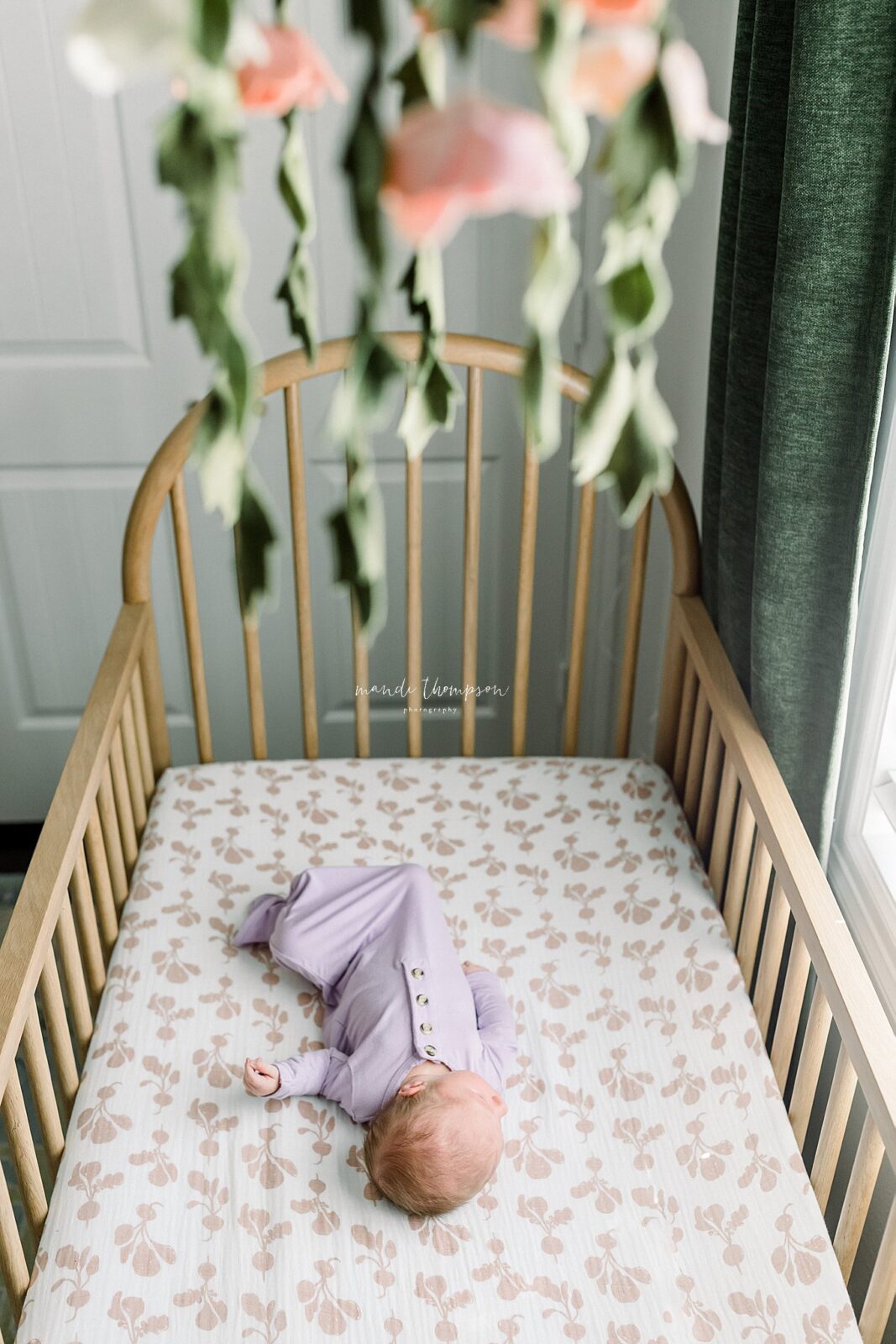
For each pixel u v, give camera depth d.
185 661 2.32
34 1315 1.17
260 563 0.46
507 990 1.51
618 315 0.43
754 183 1.34
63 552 2.19
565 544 2.21
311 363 0.51
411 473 1.72
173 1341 1.15
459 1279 1.20
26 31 1.77
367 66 0.36
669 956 1.54
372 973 1.47
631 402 0.44
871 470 1.26
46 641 2.29
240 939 1.56
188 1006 1.48
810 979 1.62
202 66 0.36
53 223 1.90
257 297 1.98
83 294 1.96
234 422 0.43
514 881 1.65
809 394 1.28
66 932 1.39
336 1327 1.16
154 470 1.66
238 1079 1.40
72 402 2.05
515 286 1.99
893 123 1.12
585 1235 1.24
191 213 0.40
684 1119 1.36
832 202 1.19
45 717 2.38
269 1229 1.24
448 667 2.37
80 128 1.84
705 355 1.90
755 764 1.45
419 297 0.46
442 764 1.84
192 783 1.80
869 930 1.50
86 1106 1.35
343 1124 1.36
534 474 1.74
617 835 1.72
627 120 0.38
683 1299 1.19
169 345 2.01
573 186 0.39
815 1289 1.19
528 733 2.45
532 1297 1.19
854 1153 1.59
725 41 1.70
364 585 0.47
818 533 1.35
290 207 0.48
